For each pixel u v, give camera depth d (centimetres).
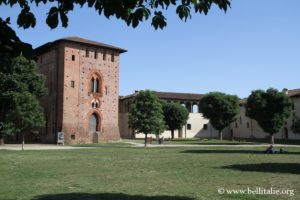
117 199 1456
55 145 5953
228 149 4988
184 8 826
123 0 635
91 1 643
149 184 1838
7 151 4284
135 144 6450
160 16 786
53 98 6700
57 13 641
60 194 1559
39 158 3341
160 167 2625
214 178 2034
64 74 6500
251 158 3428
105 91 7025
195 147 5522
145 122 5684
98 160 3175
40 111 4831
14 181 1925
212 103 8656
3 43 634
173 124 8925
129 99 10112
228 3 807
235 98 8706
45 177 2084
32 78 5659
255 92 7031
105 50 7062
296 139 8425
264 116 6844
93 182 1905
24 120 4575
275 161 3094
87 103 6744
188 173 2270
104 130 6931
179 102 10238
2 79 5025
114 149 4869
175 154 3972
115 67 7188
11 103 5206
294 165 2745
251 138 9681
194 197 1492
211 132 10775
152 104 5750
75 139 6506
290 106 6912
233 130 11231
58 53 6725
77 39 6775
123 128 10319
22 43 637
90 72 6831
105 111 6988
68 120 6488
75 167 2611
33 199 1455
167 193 1584
